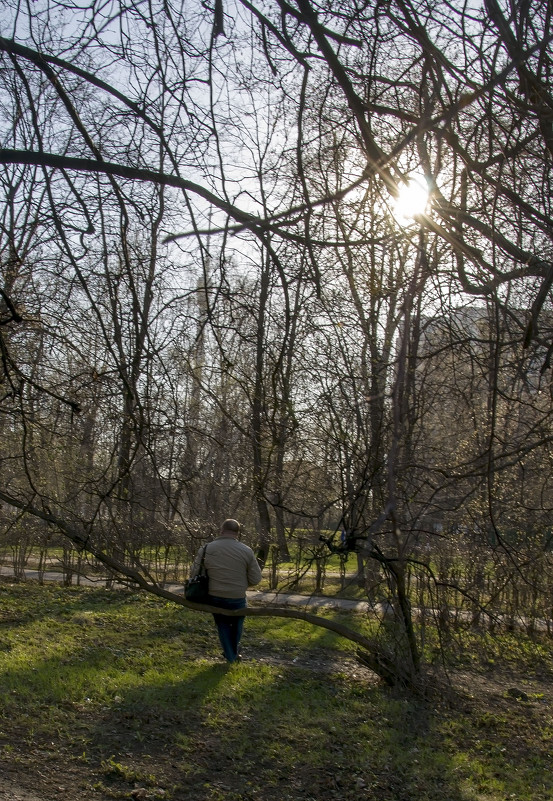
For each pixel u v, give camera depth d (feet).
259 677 27.27
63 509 15.97
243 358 13.61
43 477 21.43
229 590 28.53
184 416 14.96
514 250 10.90
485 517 17.04
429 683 23.61
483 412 15.55
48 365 16.63
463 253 10.64
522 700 27.22
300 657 31.50
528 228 11.79
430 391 14.70
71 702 22.99
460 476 10.95
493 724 24.25
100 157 12.05
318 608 39.58
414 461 14.05
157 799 17.25
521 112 10.32
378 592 21.53
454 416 15.87
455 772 20.24
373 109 10.88
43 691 23.73
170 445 15.39
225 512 27.22
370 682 27.43
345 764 20.07
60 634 32.50
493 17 9.61
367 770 19.85
